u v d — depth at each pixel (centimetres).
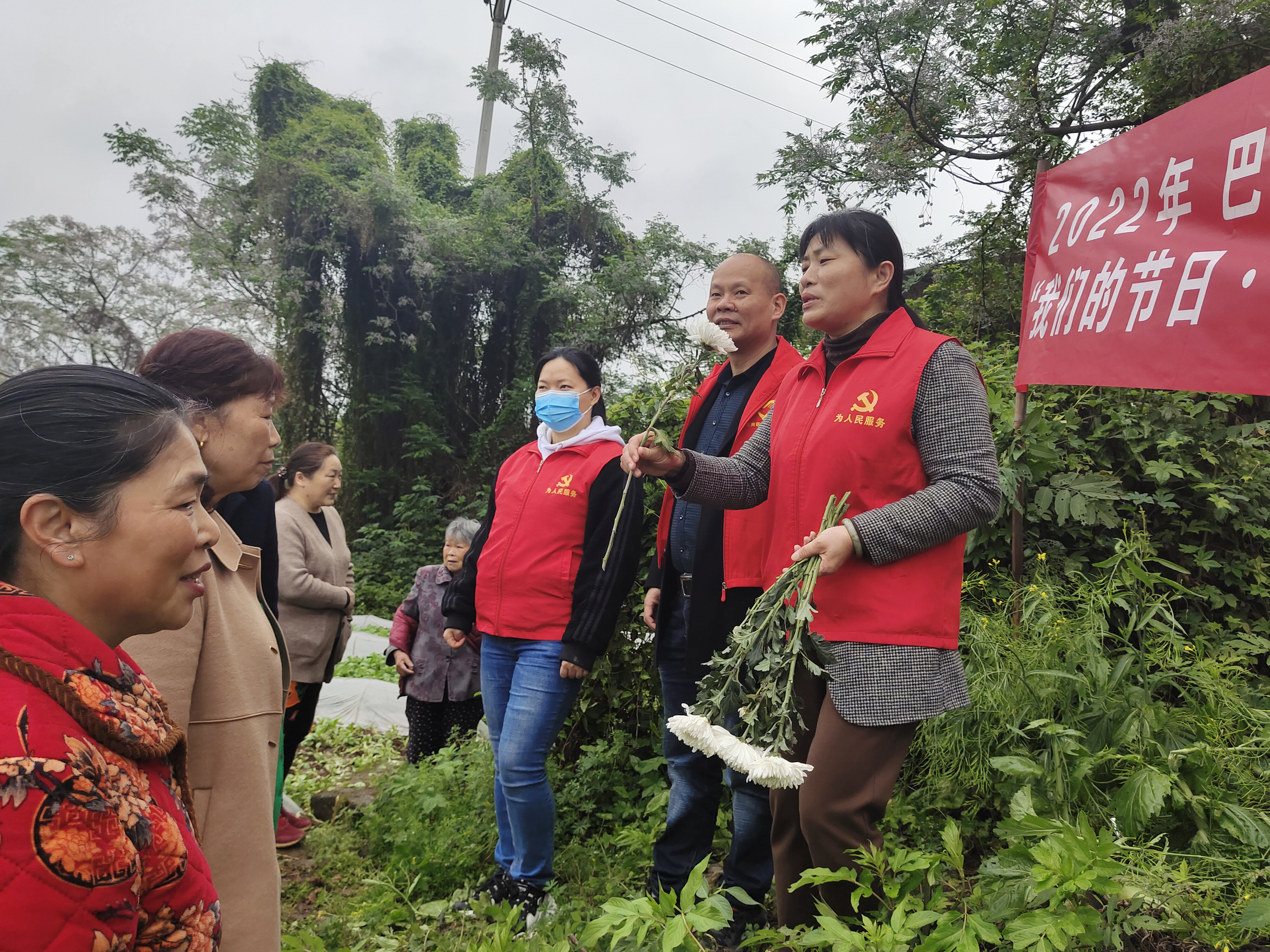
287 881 319
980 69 780
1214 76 601
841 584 178
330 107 1691
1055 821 173
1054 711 254
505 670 288
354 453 1498
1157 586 325
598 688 348
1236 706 251
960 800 247
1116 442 358
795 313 1094
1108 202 290
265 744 161
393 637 422
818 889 185
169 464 91
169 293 1488
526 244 1570
